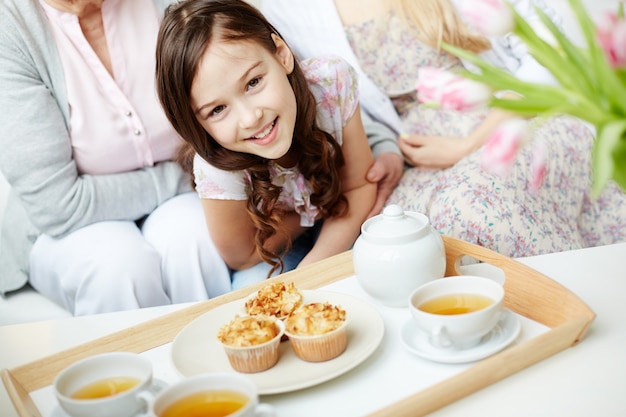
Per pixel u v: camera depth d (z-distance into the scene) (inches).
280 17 76.9
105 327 46.5
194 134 60.5
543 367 35.2
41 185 65.1
